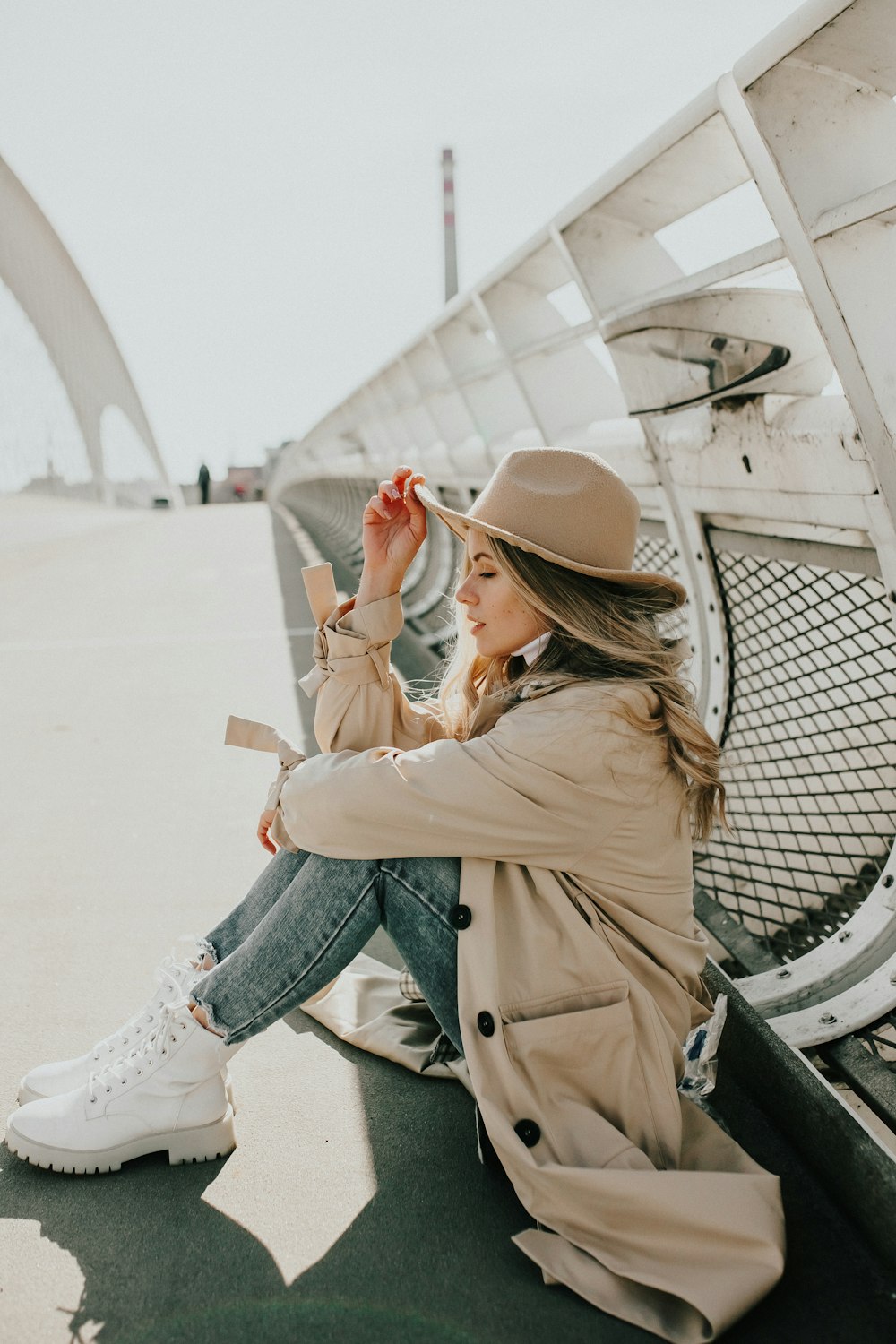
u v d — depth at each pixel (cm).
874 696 240
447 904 165
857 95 179
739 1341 141
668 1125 157
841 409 209
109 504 2728
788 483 233
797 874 269
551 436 392
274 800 188
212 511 2902
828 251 179
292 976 173
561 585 162
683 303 218
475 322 483
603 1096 156
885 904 223
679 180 234
